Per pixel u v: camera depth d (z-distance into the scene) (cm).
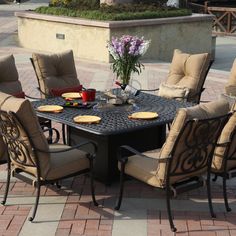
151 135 623
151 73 1207
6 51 1525
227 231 480
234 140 514
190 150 478
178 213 516
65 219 502
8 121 484
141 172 498
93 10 1480
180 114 455
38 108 605
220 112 479
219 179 602
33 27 1569
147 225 490
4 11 2945
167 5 1642
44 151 488
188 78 745
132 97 654
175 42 1488
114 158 579
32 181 507
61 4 1611
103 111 600
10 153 518
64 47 1478
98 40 1372
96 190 569
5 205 531
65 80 752
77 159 518
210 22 1573
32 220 497
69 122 555
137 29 1387
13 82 702
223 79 1148
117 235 471
